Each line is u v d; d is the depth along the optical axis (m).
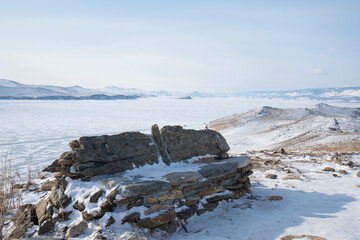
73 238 4.76
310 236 4.75
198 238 4.95
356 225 5.21
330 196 7.55
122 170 6.29
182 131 8.10
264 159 15.61
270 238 4.86
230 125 70.62
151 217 5.15
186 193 6.20
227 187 7.32
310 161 14.32
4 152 38.69
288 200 7.38
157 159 7.13
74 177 5.95
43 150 42.44
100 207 5.15
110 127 88.12
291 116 72.56
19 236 5.00
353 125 43.31
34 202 6.46
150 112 176.25
